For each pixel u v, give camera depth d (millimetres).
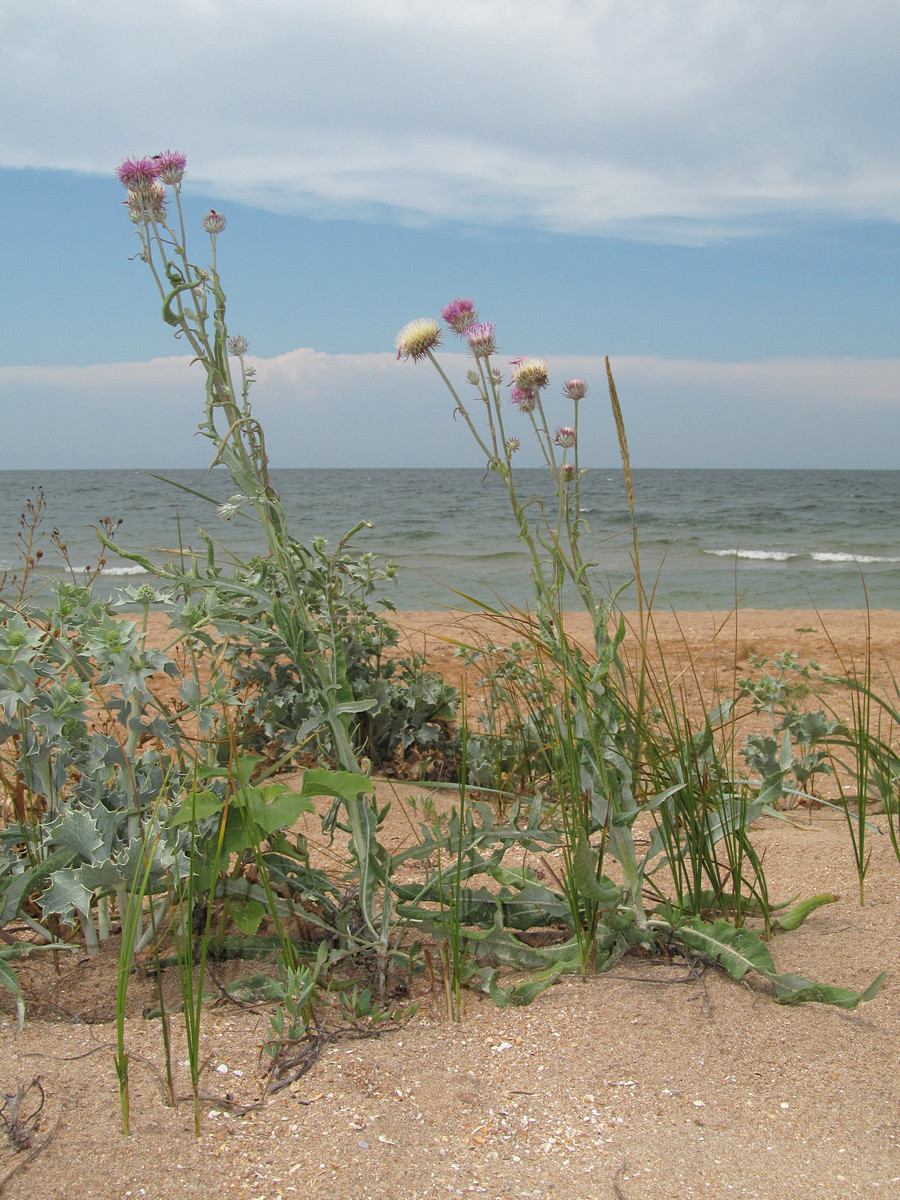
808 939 2021
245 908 1807
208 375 1844
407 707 3543
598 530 26391
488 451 1971
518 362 1998
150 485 64750
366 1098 1431
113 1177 1229
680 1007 1723
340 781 1743
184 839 1764
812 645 6910
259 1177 1246
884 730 4004
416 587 13055
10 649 1788
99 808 1812
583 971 1871
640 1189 1232
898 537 24219
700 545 22172
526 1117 1392
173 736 1866
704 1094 1445
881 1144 1315
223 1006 1718
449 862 2145
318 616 3164
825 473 127250
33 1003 1716
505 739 3373
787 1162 1280
